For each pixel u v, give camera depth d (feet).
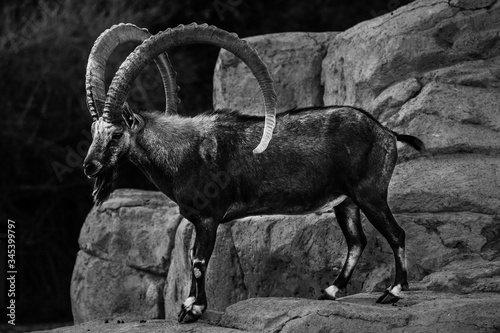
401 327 56.75
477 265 69.82
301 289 80.23
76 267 104.17
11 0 172.45
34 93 162.91
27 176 165.17
